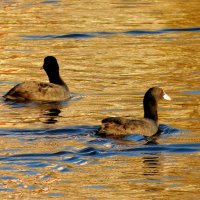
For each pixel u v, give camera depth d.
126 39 34.97
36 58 31.38
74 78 28.00
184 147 19.62
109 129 19.97
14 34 36.03
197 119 22.31
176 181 17.27
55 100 24.50
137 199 16.23
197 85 26.80
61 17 39.75
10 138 20.14
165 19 39.00
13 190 16.72
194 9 41.62
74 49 33.03
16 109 23.33
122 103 24.38
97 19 39.06
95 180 17.36
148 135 20.25
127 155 18.92
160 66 29.73
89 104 24.22
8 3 44.19
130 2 44.09
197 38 35.09
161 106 24.00
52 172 17.81
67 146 19.41
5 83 27.28
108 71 29.03
